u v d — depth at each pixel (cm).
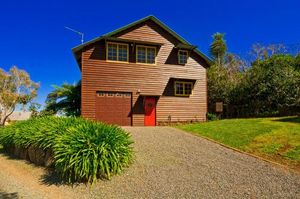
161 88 2052
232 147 1036
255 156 909
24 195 669
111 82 1916
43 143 895
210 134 1277
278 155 888
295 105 2120
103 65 1908
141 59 2019
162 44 2048
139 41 1980
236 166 818
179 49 2133
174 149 1023
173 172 773
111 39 1909
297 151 886
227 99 2736
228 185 673
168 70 2086
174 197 614
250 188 651
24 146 1072
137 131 1412
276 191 630
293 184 666
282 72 2286
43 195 666
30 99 3869
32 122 1184
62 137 776
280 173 743
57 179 767
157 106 2033
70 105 2500
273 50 3522
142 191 654
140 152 970
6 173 885
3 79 3750
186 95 2131
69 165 711
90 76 1870
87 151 726
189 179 718
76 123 923
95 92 1873
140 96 1986
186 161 873
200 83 2189
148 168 806
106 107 1892
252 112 2459
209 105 2900
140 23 2033
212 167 812
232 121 1644
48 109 2467
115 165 753
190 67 2164
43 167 904
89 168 719
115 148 766
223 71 3197
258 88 2383
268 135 1118
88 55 1881
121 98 1941
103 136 771
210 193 629
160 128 1566
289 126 1257
